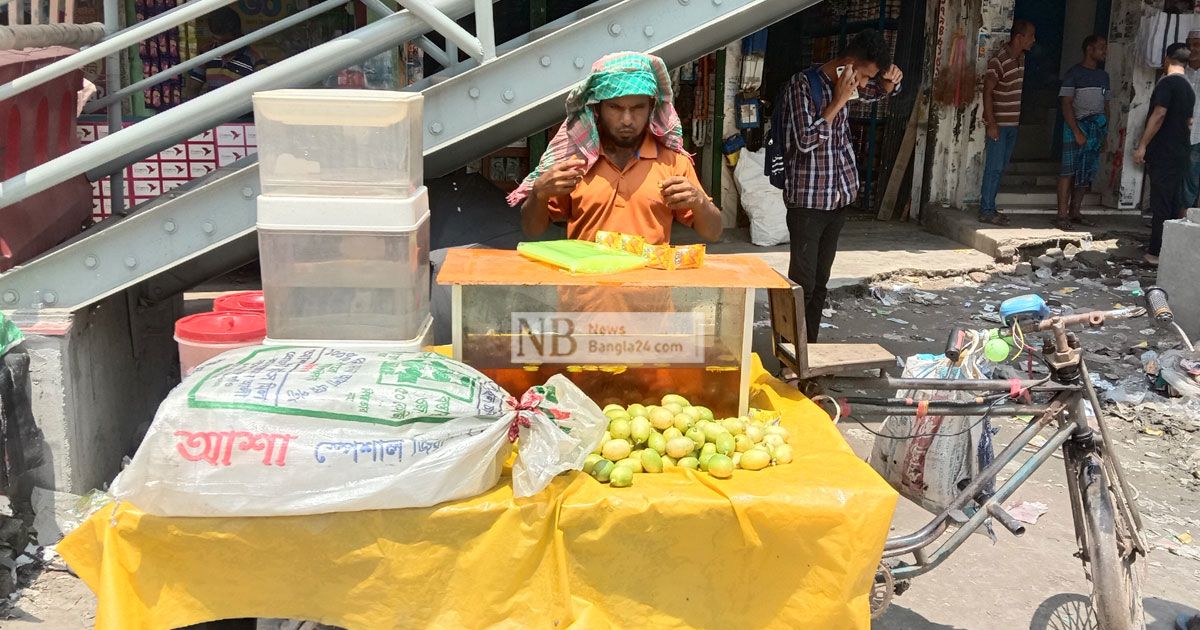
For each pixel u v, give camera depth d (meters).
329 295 2.43
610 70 2.62
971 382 2.70
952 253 8.63
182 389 2.04
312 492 2.00
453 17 3.38
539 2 8.41
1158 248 8.22
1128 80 9.73
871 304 7.43
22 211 3.68
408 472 2.01
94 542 2.07
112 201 4.94
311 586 2.08
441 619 2.10
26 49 3.96
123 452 4.21
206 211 3.47
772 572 2.14
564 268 2.38
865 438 4.91
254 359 2.21
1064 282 7.99
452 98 3.42
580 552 2.09
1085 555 2.80
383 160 2.38
